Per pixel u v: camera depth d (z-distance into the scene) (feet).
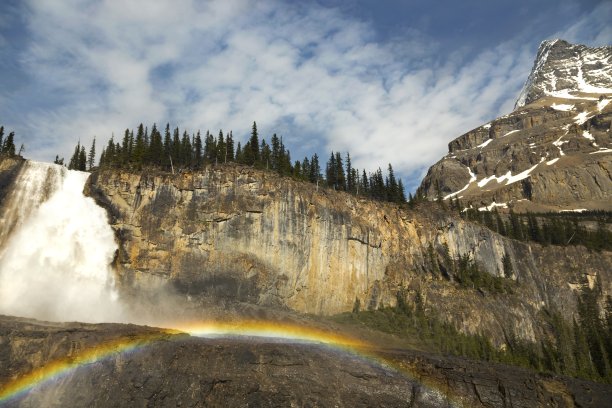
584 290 452.76
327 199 325.01
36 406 152.35
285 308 281.54
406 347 268.62
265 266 281.54
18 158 270.87
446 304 338.13
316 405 172.86
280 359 181.98
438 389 196.13
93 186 274.57
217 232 276.41
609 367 330.75
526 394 201.98
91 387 158.61
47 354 160.45
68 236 259.80
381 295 327.26
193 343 177.78
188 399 161.48
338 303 306.76
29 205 261.65
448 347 289.74
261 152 356.59
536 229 510.58
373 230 339.57
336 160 391.65
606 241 517.55
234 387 167.63
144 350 169.99
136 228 265.13
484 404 196.34
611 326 381.40
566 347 354.13
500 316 352.08
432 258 362.74
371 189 399.03
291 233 296.71
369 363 199.41
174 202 276.62
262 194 295.89
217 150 331.77
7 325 164.96
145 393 160.35
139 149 300.20
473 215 515.50
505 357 306.14
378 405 182.29
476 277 373.81
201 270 265.34
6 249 246.06
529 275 437.17
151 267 258.98
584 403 203.10
